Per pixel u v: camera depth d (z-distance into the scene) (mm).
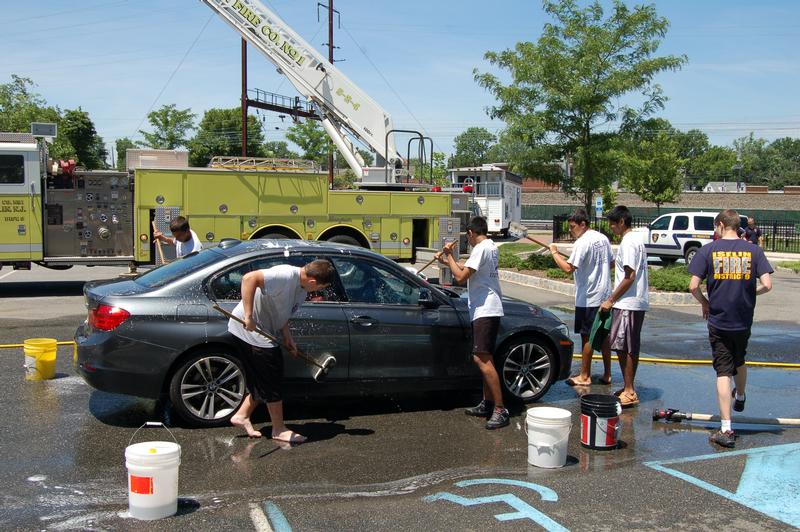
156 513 4297
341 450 5664
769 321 12727
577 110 19859
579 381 8016
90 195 14016
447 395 7457
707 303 6184
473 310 6324
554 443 5340
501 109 20672
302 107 32594
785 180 112438
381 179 17125
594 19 19703
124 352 5777
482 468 5344
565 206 58875
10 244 13539
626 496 4852
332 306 6309
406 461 5453
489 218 34594
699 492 4941
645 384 8125
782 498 4863
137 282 6312
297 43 17406
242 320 5500
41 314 11680
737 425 6598
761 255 6055
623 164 19672
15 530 4121
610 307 7242
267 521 4320
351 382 6363
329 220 15008
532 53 19812
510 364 7027
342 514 4457
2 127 36625
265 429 6129
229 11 17188
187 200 13883
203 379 6035
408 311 6562
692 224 23828
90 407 6582
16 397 6863
